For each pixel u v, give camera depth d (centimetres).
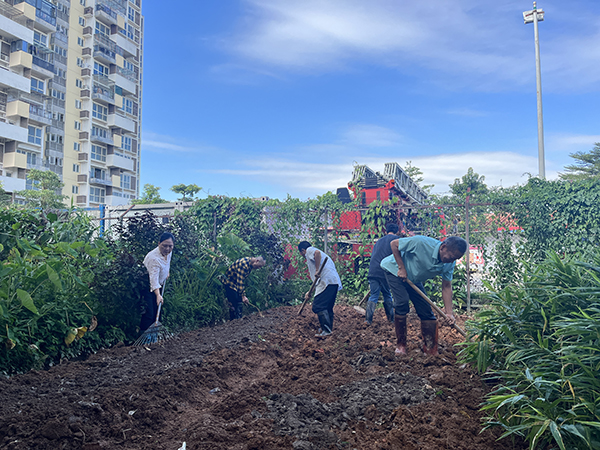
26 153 4012
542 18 2289
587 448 237
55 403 315
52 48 4338
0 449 248
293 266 1026
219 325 695
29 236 597
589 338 290
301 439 274
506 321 368
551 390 266
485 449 259
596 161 3825
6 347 420
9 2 3994
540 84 2250
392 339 573
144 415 312
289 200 1041
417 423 296
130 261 603
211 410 332
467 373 401
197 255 811
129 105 5428
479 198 897
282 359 510
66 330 486
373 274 681
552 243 816
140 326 603
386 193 1051
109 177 5056
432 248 475
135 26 5625
